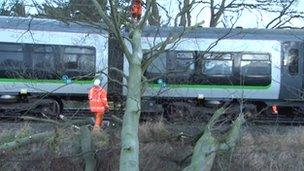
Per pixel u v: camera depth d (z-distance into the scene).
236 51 20.59
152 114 15.68
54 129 11.74
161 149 11.76
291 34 21.12
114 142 11.46
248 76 20.75
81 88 19.66
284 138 12.44
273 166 11.94
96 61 19.61
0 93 19.69
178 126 12.32
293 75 21.05
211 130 10.91
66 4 9.25
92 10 9.37
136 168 9.15
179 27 10.05
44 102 19.02
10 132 12.41
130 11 9.24
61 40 19.88
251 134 12.42
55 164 11.43
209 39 19.47
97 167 11.30
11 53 19.92
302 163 12.04
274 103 20.91
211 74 20.16
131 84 9.23
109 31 9.27
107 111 15.23
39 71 19.89
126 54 9.21
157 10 10.01
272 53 20.95
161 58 15.27
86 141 11.13
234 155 11.66
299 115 20.19
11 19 19.58
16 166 11.48
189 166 10.34
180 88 18.36
